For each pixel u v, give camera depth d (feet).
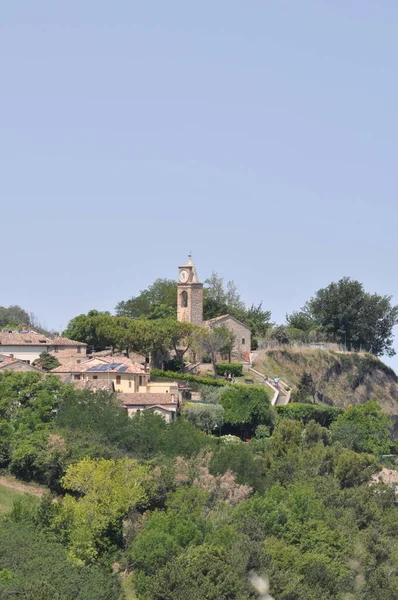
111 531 616.39
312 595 572.51
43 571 547.08
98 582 553.64
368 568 619.26
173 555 588.09
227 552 583.58
